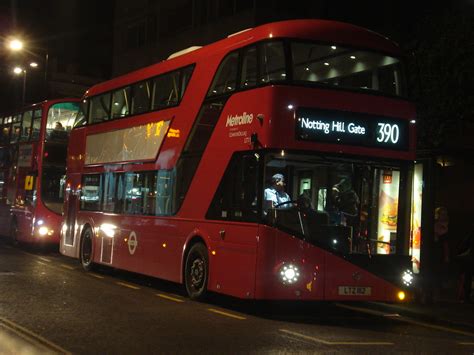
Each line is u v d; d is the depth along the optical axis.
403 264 10.48
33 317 9.28
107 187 15.73
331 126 10.14
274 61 10.28
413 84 14.18
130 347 7.56
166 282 14.89
